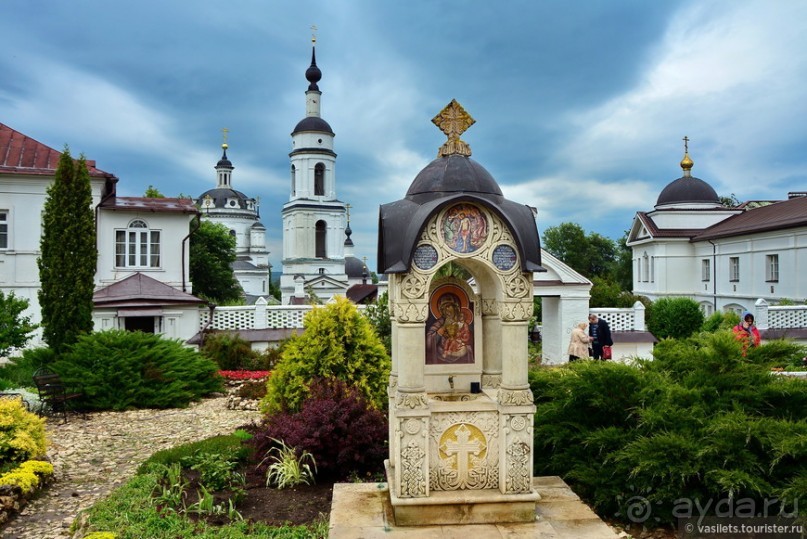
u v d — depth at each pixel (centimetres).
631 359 830
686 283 3569
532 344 2452
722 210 3594
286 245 6122
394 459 597
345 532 525
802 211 2733
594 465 650
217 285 4162
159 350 1450
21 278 2223
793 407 641
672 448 579
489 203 554
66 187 1662
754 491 552
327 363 950
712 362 690
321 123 5900
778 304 2572
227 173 8312
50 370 1455
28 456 859
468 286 641
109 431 1148
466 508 545
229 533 573
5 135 2348
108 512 634
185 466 811
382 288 2320
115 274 2316
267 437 787
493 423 567
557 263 2103
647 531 598
